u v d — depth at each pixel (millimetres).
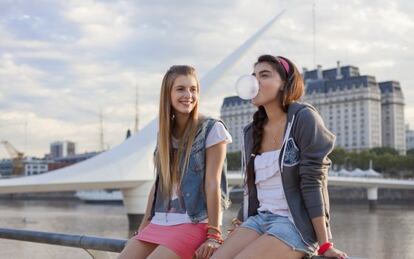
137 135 45031
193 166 3156
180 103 3180
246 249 2678
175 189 3189
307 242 2691
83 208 60781
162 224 3189
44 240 3688
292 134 2791
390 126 137375
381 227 34375
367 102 125000
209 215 3070
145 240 3143
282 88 2928
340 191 84625
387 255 22750
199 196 3150
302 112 2787
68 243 3523
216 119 3223
